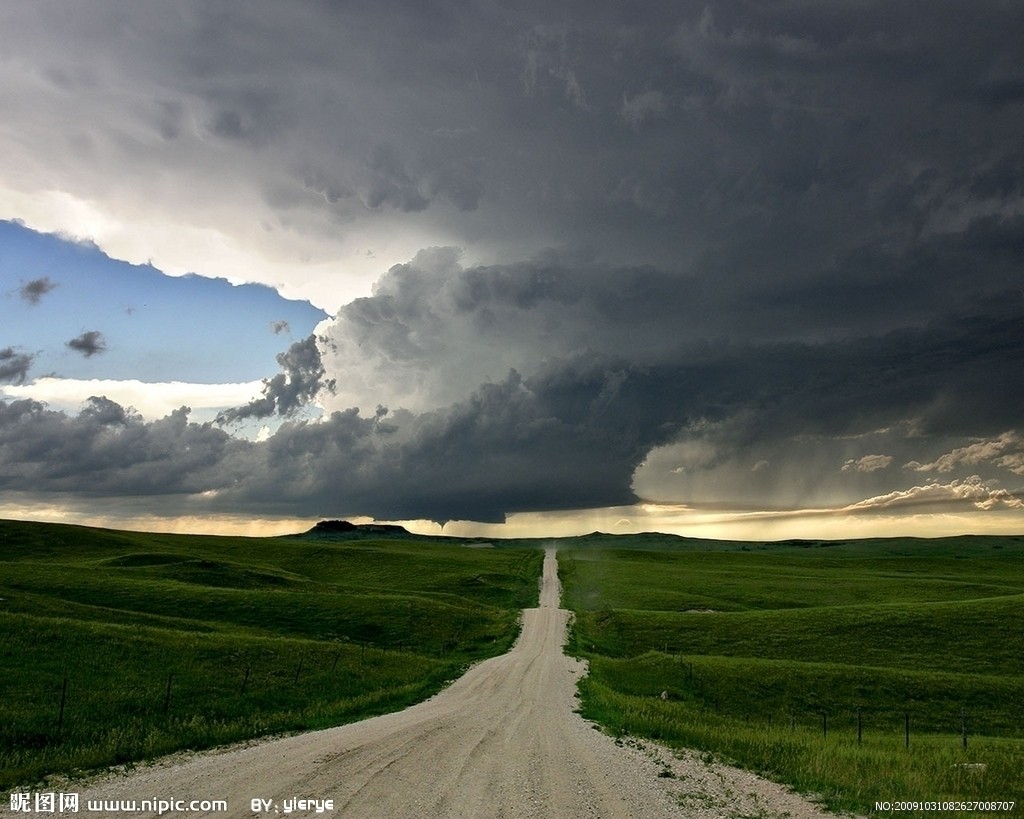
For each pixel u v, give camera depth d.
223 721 28.39
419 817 13.87
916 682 52.03
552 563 188.50
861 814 16.19
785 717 45.41
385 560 176.25
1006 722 45.88
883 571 187.62
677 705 42.56
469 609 95.50
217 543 197.38
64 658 34.44
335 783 16.50
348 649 50.12
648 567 179.25
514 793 16.17
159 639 41.38
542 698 38.88
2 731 23.19
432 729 26.03
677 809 15.77
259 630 71.25
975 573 186.62
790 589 135.38
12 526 158.50
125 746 21.44
